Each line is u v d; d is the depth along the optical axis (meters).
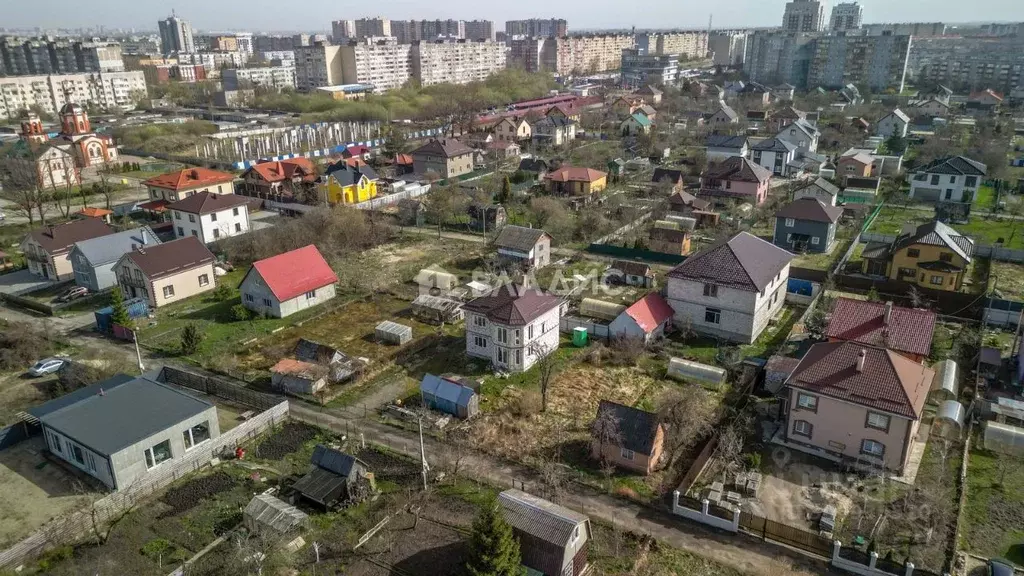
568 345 54.91
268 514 33.84
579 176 100.19
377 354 53.94
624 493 36.53
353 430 43.47
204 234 80.75
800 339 53.28
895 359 39.28
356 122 175.62
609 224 83.06
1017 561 31.42
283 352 54.38
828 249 76.44
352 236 79.12
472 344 52.88
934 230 64.31
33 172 96.00
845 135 139.75
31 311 63.81
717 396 46.59
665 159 127.62
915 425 38.56
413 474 38.81
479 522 28.70
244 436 42.47
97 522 35.19
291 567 31.91
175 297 64.81
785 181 110.50
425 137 159.25
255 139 154.38
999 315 55.56
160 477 38.03
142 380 44.44
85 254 67.00
